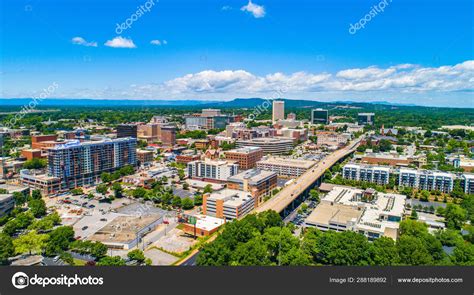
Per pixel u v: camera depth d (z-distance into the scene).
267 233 188.88
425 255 156.12
